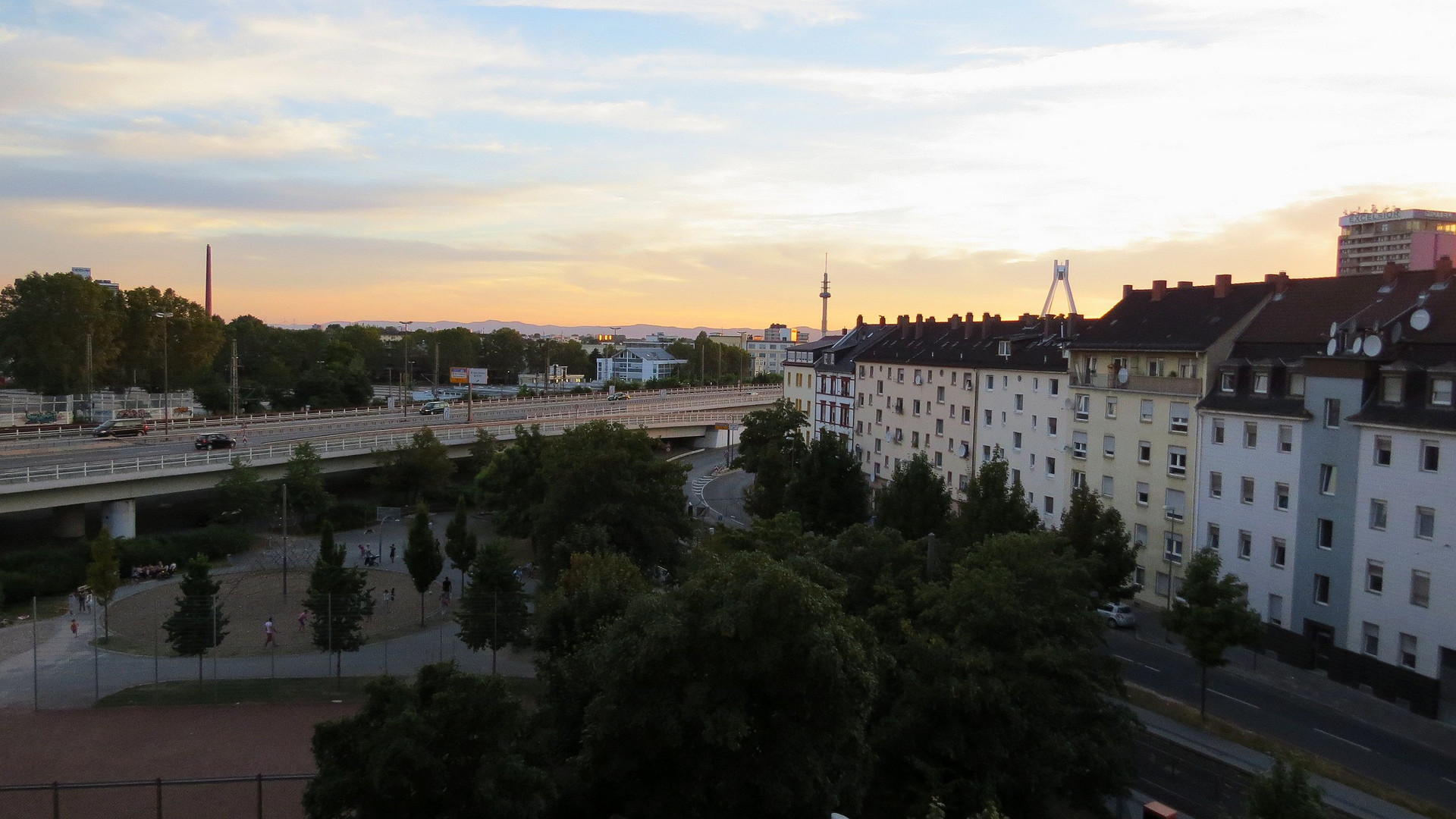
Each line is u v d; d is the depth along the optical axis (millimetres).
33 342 133375
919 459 59750
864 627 26969
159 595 58844
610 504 54031
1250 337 56969
